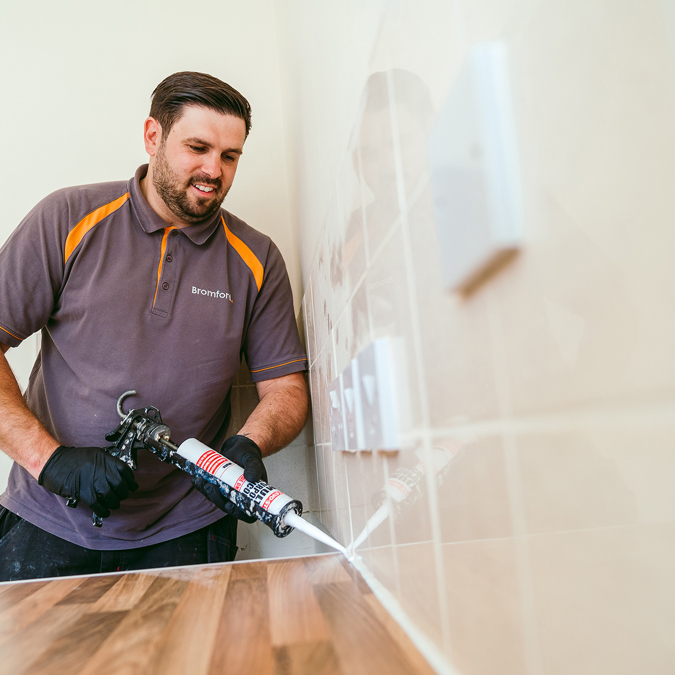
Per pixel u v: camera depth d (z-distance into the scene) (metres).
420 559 0.39
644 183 0.15
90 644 0.41
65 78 1.61
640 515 0.16
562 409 0.19
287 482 1.49
